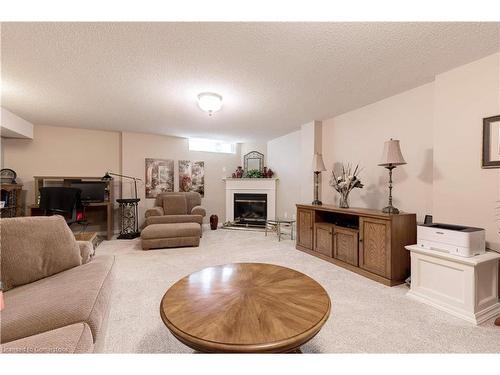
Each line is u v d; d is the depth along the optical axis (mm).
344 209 2977
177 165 5480
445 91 2303
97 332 1121
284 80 2502
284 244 4082
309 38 1766
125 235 4484
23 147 4254
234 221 5812
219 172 5969
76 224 4586
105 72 2312
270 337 915
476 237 1844
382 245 2439
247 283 1412
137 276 2586
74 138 4629
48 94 2873
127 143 4949
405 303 1990
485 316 1739
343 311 1861
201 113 3656
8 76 2393
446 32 1697
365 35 1734
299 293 1285
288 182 5211
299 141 4887
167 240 3750
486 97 2045
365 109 3340
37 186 4203
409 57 2043
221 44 1847
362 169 3404
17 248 1468
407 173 2830
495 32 1692
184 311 1101
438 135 2355
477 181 2100
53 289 1318
